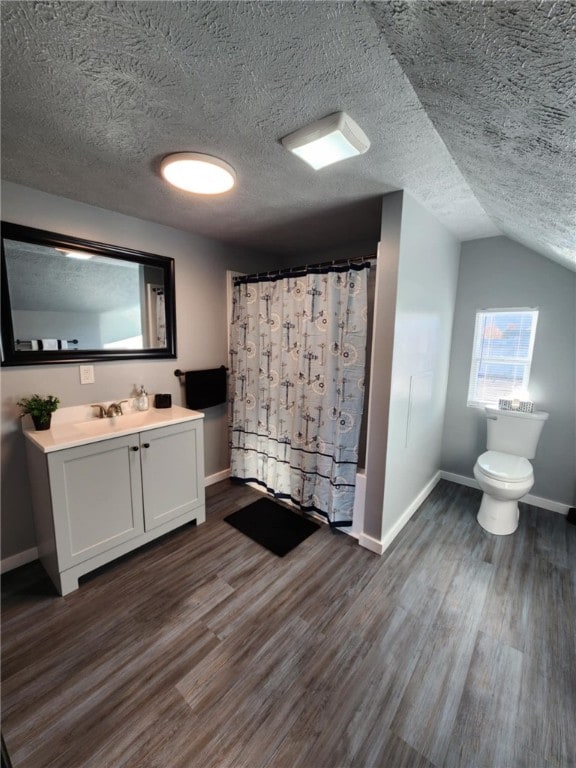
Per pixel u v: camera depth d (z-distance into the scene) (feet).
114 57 3.09
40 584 6.16
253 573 6.50
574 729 4.02
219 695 4.33
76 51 3.01
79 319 7.03
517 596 5.99
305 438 8.31
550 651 4.98
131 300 7.81
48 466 5.53
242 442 9.96
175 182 5.48
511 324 9.07
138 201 6.70
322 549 7.23
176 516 7.57
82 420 7.21
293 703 4.25
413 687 4.46
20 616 5.48
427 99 3.28
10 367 6.26
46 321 6.58
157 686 4.43
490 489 7.65
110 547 6.45
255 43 2.90
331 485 7.67
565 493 8.63
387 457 6.88
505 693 4.40
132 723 4.02
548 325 8.48
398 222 6.19
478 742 3.88
